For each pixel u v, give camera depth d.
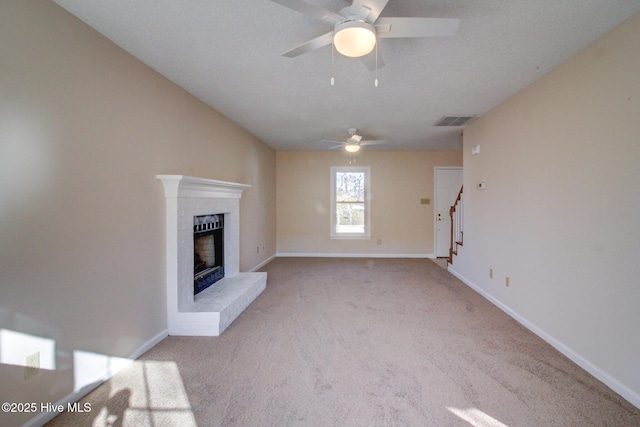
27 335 1.53
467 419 1.65
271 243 6.32
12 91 1.46
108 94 2.03
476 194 4.06
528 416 1.67
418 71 2.54
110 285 2.04
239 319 3.07
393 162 6.61
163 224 2.61
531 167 2.81
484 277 3.82
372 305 3.50
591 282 2.11
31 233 1.55
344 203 6.71
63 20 1.71
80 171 1.82
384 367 2.17
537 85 2.72
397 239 6.66
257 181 5.32
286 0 1.34
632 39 1.80
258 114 3.79
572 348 2.29
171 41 2.07
